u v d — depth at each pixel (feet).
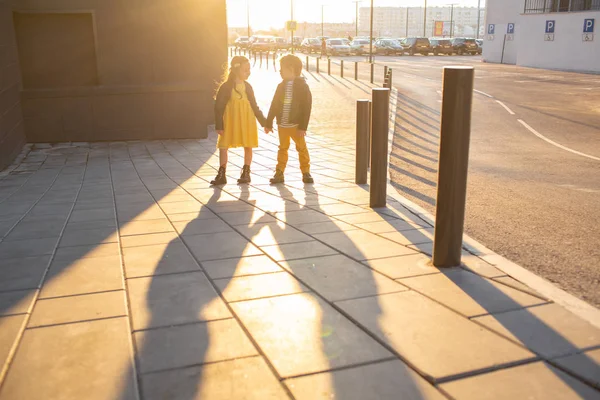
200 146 35.29
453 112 11.35
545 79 85.40
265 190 21.48
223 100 22.09
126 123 37.78
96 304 10.55
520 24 119.65
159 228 16.08
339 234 14.99
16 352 8.70
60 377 7.95
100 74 37.19
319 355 8.44
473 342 8.75
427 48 173.68
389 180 23.36
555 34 110.22
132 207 19.03
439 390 7.46
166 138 38.45
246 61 21.98
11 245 14.62
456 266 12.25
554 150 33.04
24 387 7.71
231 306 10.34
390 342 8.80
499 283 11.25
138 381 7.82
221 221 16.72
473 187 22.39
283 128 22.08
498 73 97.81
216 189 21.98
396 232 15.08
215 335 9.18
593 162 28.84
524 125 43.70
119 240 14.92
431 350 8.52
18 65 35.53
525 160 29.50
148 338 9.11
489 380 7.66
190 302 10.57
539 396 7.27
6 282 11.82
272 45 178.29
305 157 22.53
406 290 10.94
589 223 16.71
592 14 101.45
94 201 20.30
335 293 10.87
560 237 15.25
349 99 58.34
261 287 11.27
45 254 13.76
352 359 8.30
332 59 150.30
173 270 12.41
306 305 10.33
